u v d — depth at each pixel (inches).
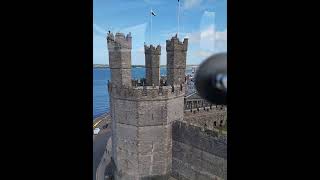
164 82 1196.5
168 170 1180.5
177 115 1148.5
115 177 791.1
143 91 1160.2
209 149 970.7
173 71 1117.7
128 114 1179.3
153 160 1194.0
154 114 1198.9
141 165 1194.6
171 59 1114.7
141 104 1171.9
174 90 1152.2
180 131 1138.7
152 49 1163.9
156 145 1190.9
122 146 1159.0
